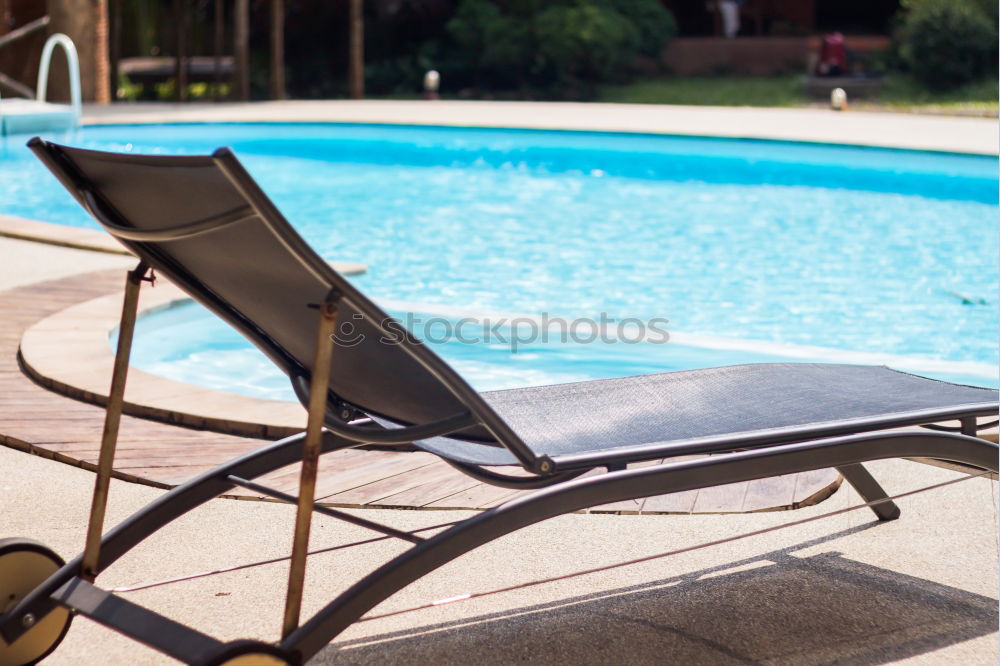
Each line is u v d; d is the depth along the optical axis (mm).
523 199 9805
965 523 2537
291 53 19469
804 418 2070
